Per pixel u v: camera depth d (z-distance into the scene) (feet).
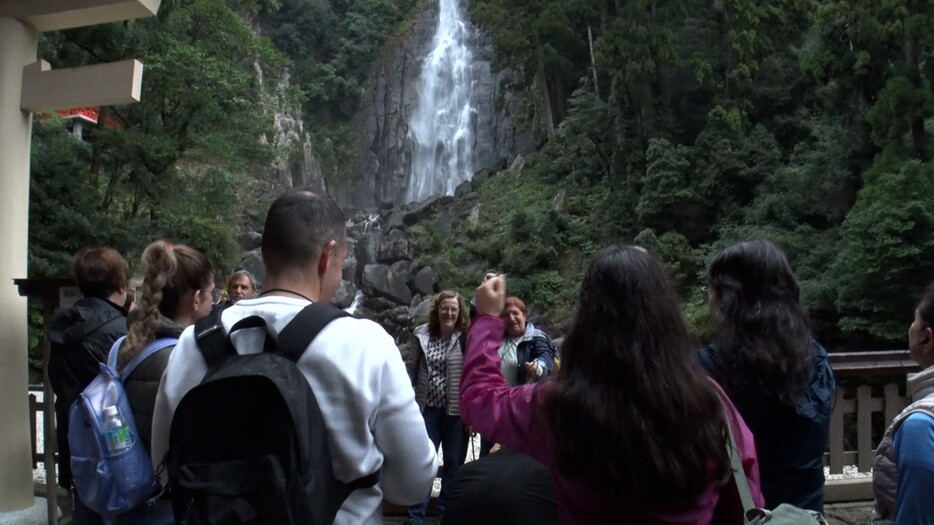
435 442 16.25
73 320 9.63
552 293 87.71
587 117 96.53
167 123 52.54
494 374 6.77
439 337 16.62
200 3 54.95
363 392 5.86
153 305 8.51
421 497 6.34
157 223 50.70
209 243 53.88
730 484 5.89
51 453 15.31
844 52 59.52
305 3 146.41
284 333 5.95
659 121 86.84
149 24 50.26
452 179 137.08
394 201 140.77
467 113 138.41
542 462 6.19
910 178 48.52
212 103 53.16
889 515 7.59
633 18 84.12
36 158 42.55
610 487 5.49
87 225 42.24
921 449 6.73
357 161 145.28
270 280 6.62
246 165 62.90
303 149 131.23
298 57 146.41
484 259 97.50
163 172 51.08
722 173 78.18
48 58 40.68
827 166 63.82
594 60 92.02
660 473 5.34
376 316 94.07
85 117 56.70
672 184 79.77
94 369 9.39
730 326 7.67
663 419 5.45
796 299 7.75
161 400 6.27
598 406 5.53
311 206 6.62
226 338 6.07
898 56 57.36
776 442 7.45
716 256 8.19
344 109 149.18
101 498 8.14
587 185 99.50
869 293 49.55
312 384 5.85
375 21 154.92
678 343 5.73
